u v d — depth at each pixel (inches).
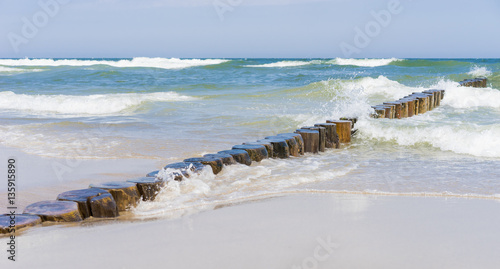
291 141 233.5
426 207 143.9
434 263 97.2
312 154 245.1
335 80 611.2
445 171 200.2
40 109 459.2
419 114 380.5
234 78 885.8
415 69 1096.2
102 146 257.0
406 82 721.0
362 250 104.7
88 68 1203.9
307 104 455.2
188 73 1024.9
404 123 294.8
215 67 1234.0
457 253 103.2
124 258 100.2
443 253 103.0
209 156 192.4
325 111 386.3
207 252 103.5
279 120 344.8
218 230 120.0
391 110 333.1
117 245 108.7
